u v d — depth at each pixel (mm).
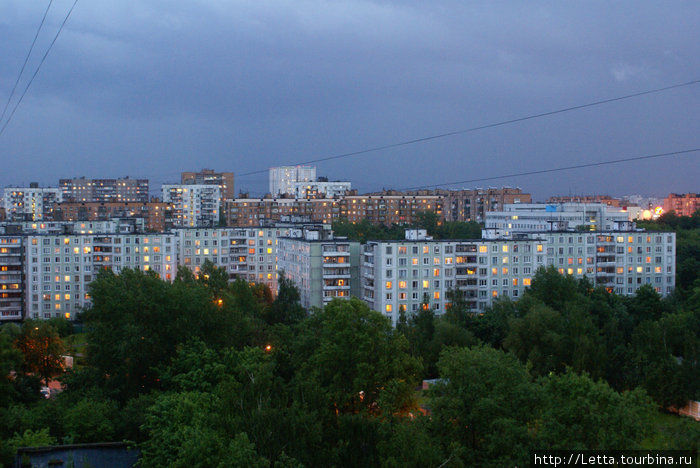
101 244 199750
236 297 152125
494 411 68875
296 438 57406
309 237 184000
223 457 56312
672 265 194875
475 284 168750
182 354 104250
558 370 123375
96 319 118625
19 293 198875
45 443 80938
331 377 92875
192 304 114812
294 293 165875
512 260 171375
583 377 72875
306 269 176500
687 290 191875
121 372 107875
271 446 56812
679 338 125312
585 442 63844
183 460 59844
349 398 88438
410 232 170375
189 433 65562
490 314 146250
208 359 100625
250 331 124625
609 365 117812
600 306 147875
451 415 70312
